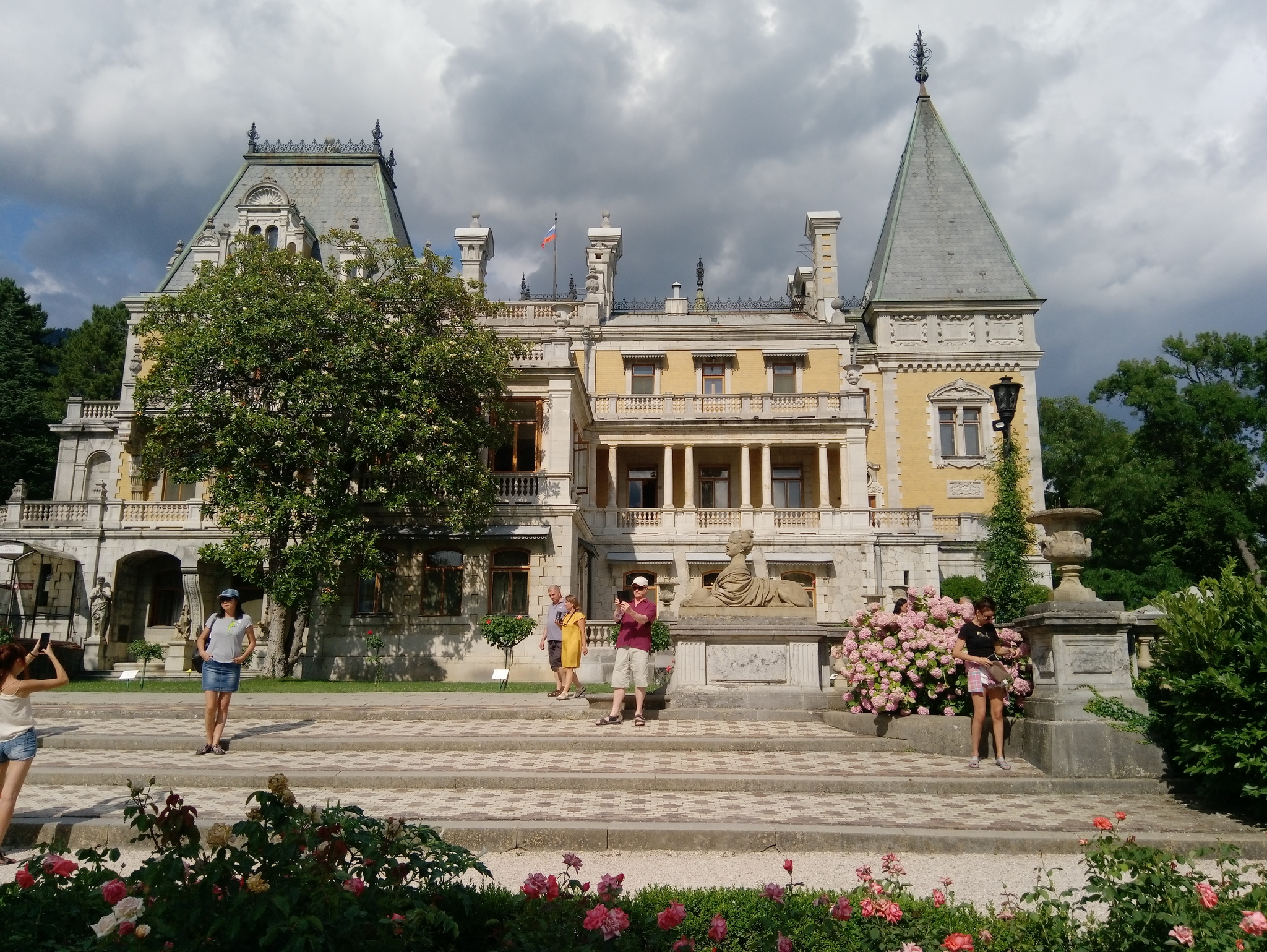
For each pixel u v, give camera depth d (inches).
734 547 708.7
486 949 219.3
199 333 1107.3
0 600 1360.7
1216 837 338.3
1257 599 392.2
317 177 1838.1
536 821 350.9
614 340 1744.6
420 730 560.1
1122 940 201.0
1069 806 389.1
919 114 2048.5
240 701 721.6
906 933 210.8
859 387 1657.2
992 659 466.0
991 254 1919.3
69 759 472.7
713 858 329.4
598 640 1145.4
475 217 1911.9
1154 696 453.7
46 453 2014.0
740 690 631.2
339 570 1131.3
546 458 1309.1
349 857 243.4
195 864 199.2
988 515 1658.5
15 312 2126.0
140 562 1531.7
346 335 1164.5
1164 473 2018.9
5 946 192.1
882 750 499.2
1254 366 2006.6
